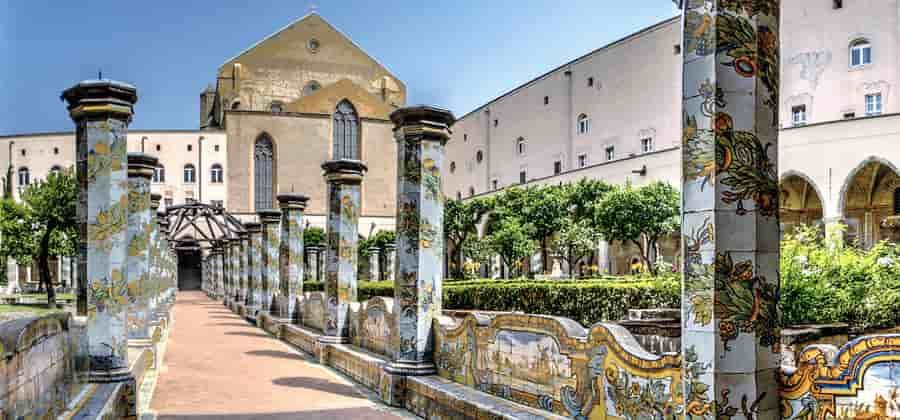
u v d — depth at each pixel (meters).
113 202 9.70
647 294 18.64
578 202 44.09
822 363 5.21
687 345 5.56
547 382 7.83
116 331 9.55
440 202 11.48
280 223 25.02
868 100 37.00
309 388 12.64
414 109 11.24
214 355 17.73
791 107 40.03
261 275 26.34
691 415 5.50
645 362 6.26
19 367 5.14
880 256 15.31
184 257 75.62
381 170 77.94
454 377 10.32
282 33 81.88
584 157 55.31
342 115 77.69
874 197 36.12
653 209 37.59
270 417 10.12
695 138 5.55
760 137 5.56
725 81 5.45
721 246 5.41
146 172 14.41
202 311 36.50
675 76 46.19
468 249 50.06
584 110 55.25
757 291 5.49
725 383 5.36
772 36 5.69
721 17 5.45
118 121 9.80
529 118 62.31
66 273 61.44
